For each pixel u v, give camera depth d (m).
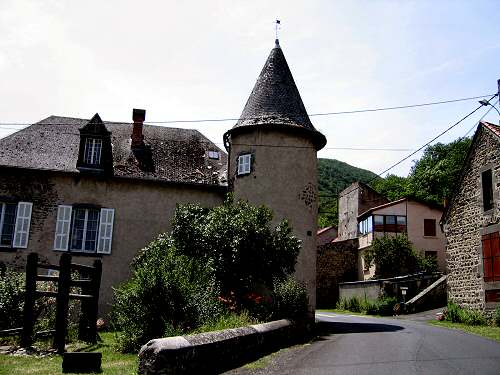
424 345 10.84
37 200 18.03
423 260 31.56
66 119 20.84
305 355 9.47
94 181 18.53
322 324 17.83
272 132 18.14
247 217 14.79
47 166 18.12
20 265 17.45
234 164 18.64
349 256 37.44
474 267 17.55
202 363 7.30
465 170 18.50
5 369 7.80
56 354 9.46
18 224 17.70
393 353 9.55
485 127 17.27
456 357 8.94
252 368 7.96
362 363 8.28
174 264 11.42
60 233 17.89
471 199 18.00
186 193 19.09
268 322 11.27
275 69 19.44
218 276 14.05
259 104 18.75
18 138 19.05
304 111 19.14
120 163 19.05
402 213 35.28
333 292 36.28
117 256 18.08
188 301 10.62
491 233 16.62
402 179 56.44
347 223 42.84
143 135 20.77
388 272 31.44
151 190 18.84
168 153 20.28
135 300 10.55
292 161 18.06
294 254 14.88
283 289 13.81
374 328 16.09
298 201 17.84
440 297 24.56
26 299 9.98
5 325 11.39
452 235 19.14
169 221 18.67
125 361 8.77
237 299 13.69
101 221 18.22
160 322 10.23
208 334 7.86
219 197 19.28
